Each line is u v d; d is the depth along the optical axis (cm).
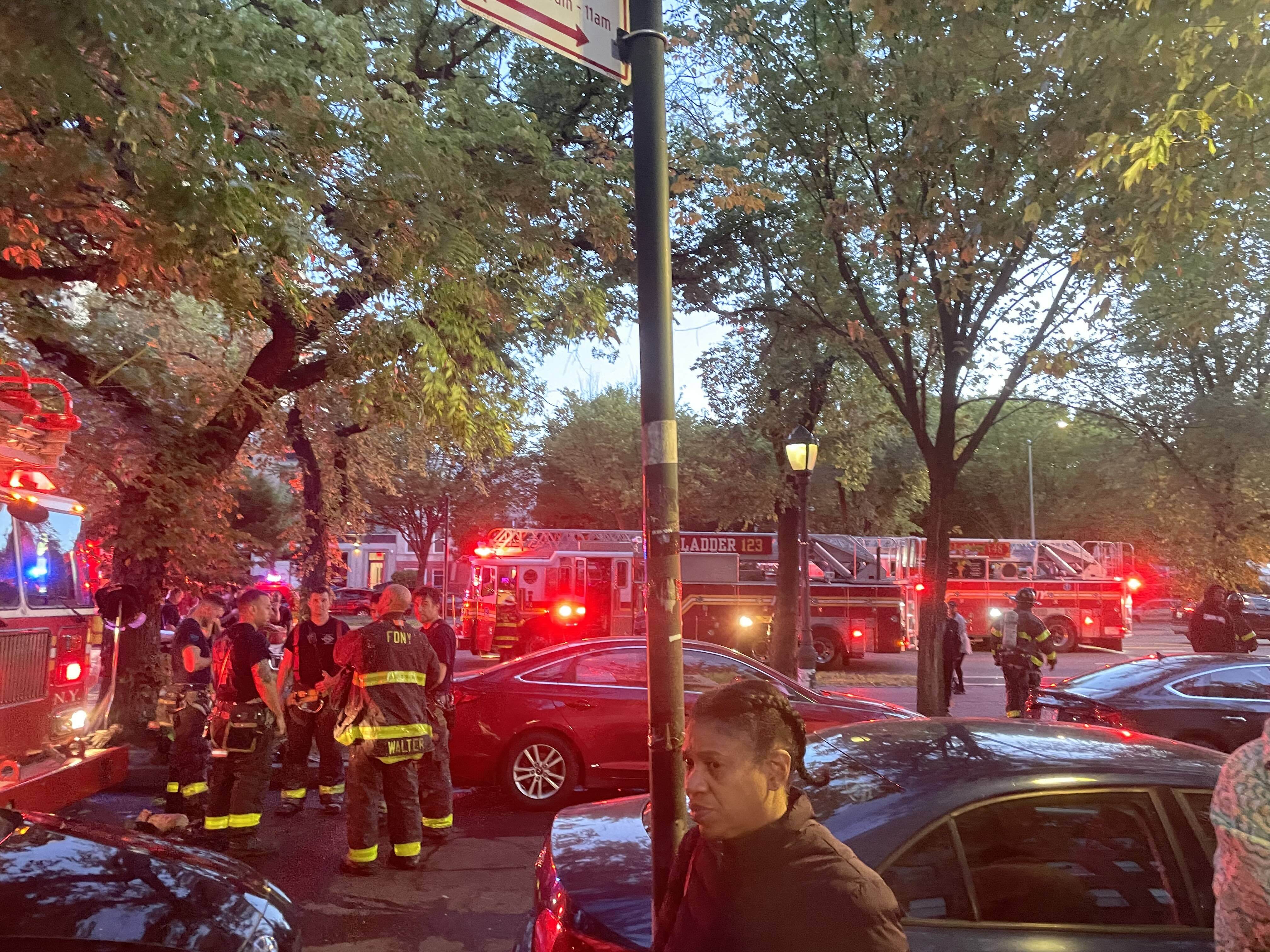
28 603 611
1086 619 2622
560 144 1223
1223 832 211
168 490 1005
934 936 272
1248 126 700
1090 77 771
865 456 2150
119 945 288
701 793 165
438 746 703
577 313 935
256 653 639
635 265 1174
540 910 304
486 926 525
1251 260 1161
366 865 609
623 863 307
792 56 1230
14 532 595
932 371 1392
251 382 1032
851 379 1891
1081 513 3731
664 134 293
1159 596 4556
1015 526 4509
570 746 807
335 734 621
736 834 166
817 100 1197
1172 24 617
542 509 4425
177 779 727
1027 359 1168
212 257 556
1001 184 890
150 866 338
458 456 1520
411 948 493
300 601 1766
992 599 2612
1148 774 309
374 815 615
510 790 800
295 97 561
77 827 373
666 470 279
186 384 1113
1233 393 1869
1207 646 1318
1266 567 2617
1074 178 823
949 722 370
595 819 357
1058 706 975
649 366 283
